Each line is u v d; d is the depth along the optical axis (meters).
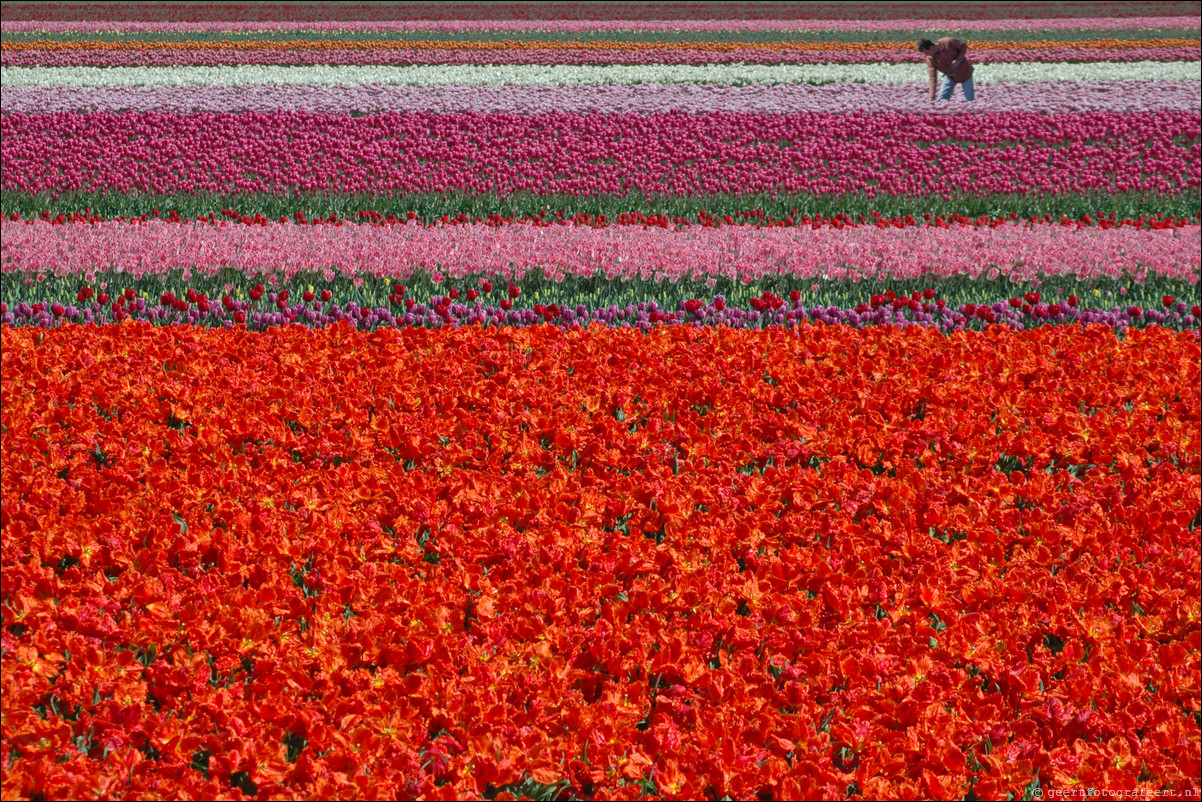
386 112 51.72
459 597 9.30
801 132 48.88
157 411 13.68
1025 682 8.22
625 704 7.77
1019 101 54.31
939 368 16.91
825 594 9.39
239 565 9.46
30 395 13.79
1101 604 9.69
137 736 7.29
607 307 20.50
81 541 9.73
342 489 11.37
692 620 8.98
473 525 10.91
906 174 42.69
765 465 13.41
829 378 16.77
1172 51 67.88
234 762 7.00
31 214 33.84
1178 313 21.23
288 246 24.20
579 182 39.84
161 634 8.37
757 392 15.38
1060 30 80.00
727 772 7.12
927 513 11.17
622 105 53.84
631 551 10.07
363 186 39.47
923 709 7.82
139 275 22.16
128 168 41.25
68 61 64.50
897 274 24.00
